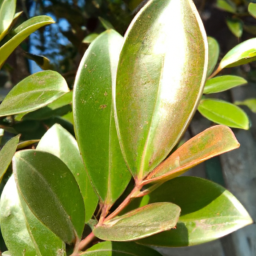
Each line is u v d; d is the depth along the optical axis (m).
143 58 0.15
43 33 0.39
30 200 0.14
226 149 0.12
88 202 0.18
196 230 0.16
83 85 0.17
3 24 0.22
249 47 0.23
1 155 0.16
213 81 0.27
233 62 0.22
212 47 0.28
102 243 0.17
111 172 0.16
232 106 0.25
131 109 0.15
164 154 0.14
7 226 0.17
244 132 0.35
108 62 0.17
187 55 0.15
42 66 0.28
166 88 0.15
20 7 0.37
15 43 0.20
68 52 0.41
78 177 0.19
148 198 0.18
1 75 0.37
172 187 0.17
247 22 0.36
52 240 0.16
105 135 0.17
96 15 0.36
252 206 0.32
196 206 0.17
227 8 0.34
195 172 0.34
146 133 0.15
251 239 0.31
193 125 0.35
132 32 0.15
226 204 0.16
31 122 0.26
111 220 0.14
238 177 0.33
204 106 0.26
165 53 0.15
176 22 0.15
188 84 0.15
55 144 0.19
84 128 0.16
